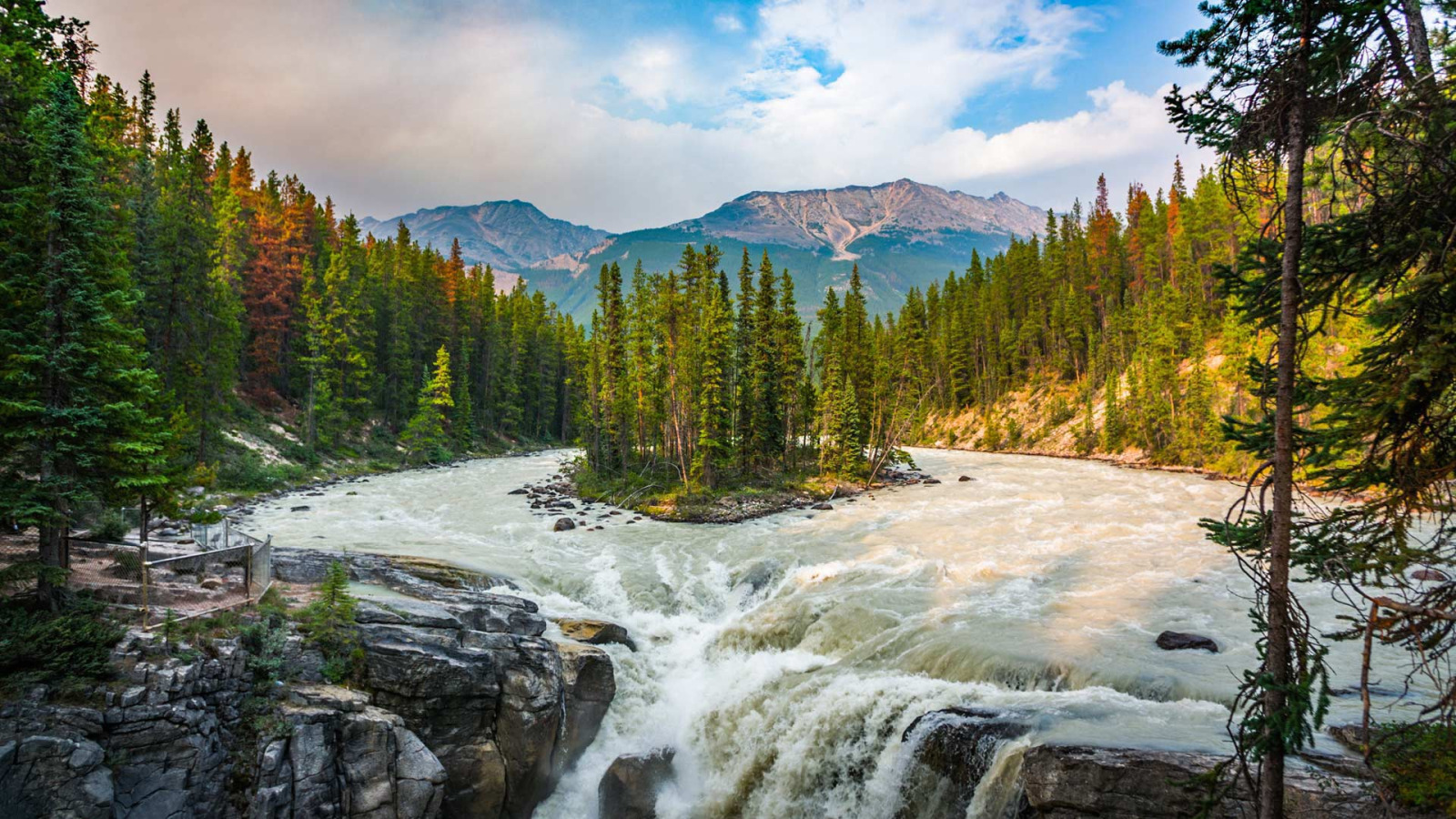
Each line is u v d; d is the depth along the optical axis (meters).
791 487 56.78
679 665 23.70
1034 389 110.06
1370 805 10.31
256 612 16.95
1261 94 8.73
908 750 16.55
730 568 32.03
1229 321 64.56
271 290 68.25
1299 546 9.52
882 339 129.38
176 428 20.52
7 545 18.34
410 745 16.09
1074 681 17.91
